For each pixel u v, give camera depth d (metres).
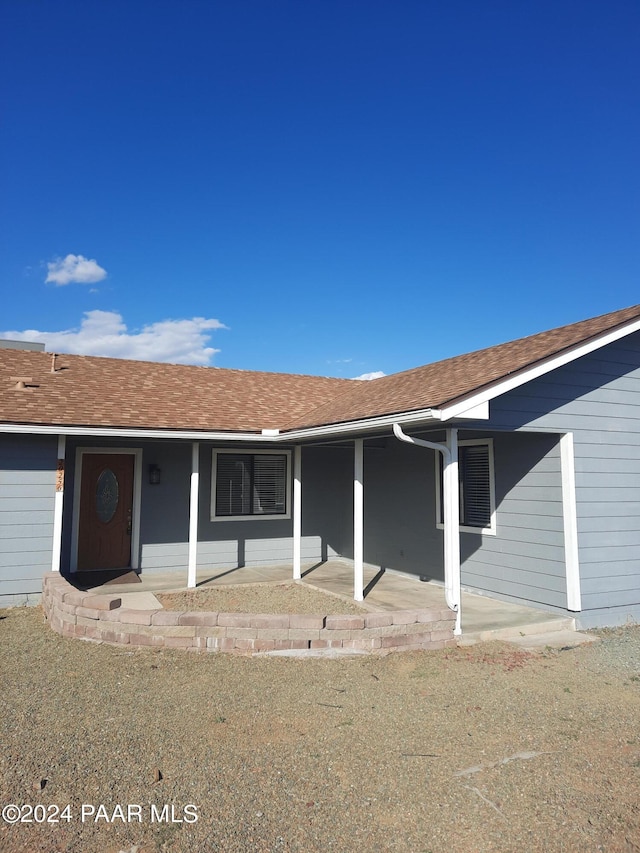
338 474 13.68
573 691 5.57
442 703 5.20
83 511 11.30
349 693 5.38
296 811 3.44
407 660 6.38
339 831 3.25
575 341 7.60
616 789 3.74
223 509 12.41
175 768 3.95
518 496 9.07
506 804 3.54
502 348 9.98
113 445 11.53
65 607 7.14
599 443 8.63
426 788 3.72
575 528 8.23
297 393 14.23
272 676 5.79
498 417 7.85
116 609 6.81
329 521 13.54
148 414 10.44
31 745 4.27
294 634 6.42
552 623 7.86
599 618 8.26
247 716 4.84
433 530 10.68
